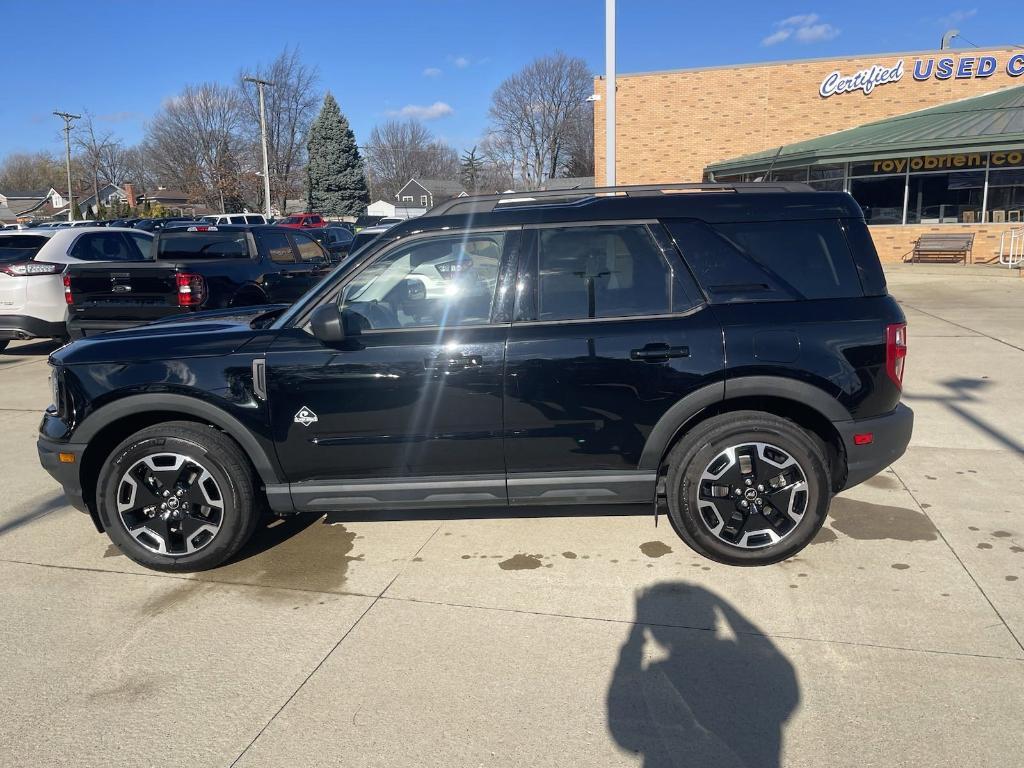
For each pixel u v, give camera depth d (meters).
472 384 3.84
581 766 2.58
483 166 84.00
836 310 3.86
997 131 17.19
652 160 23.34
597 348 3.81
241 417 3.92
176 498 4.02
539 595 3.75
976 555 4.03
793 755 2.61
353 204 60.44
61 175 86.62
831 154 18.50
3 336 10.26
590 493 3.98
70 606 3.76
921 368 8.25
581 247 3.93
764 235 3.93
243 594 3.85
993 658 3.11
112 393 3.95
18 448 6.41
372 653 3.29
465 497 4.00
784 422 3.86
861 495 4.89
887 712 2.80
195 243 10.09
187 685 3.09
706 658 3.18
